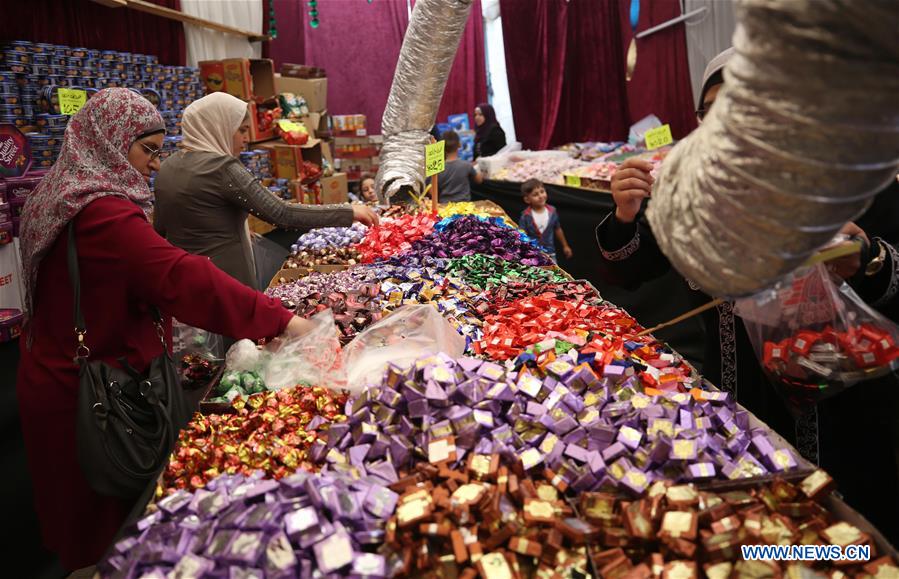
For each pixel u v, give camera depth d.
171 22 5.36
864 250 1.37
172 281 1.73
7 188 3.05
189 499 1.21
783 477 1.17
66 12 4.09
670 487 1.11
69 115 3.33
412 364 1.49
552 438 1.29
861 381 1.51
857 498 1.59
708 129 0.84
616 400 1.44
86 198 1.69
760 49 0.73
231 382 1.71
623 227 1.75
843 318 1.35
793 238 0.79
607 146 7.31
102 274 1.72
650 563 1.02
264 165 5.59
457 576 1.03
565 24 8.12
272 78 5.96
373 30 8.80
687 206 0.87
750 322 1.47
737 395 1.67
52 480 1.81
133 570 1.06
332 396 1.59
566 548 1.06
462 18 3.49
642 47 7.64
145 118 1.85
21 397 1.78
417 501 1.09
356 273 2.71
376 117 9.09
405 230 3.34
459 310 2.14
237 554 1.02
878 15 0.66
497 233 3.15
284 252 3.88
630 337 1.85
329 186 6.54
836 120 0.71
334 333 1.80
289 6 8.50
